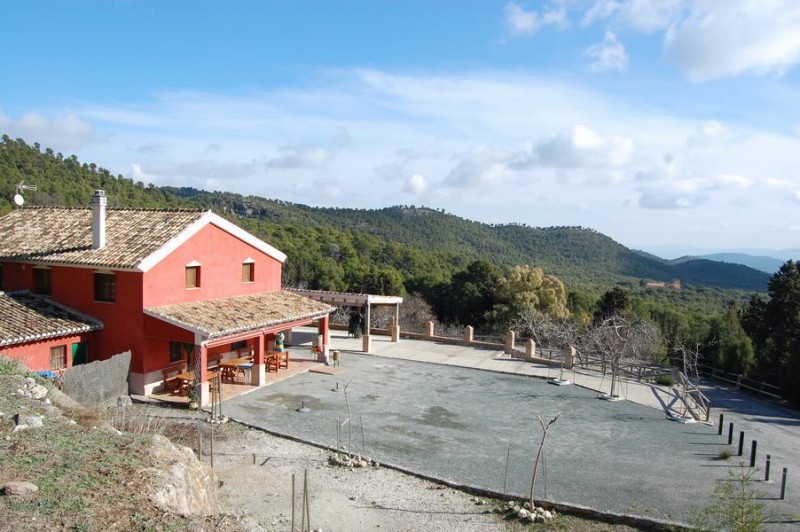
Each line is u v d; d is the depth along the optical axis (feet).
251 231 215.31
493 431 57.88
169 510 25.96
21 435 31.45
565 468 48.44
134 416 49.88
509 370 86.43
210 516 27.86
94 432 34.14
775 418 69.87
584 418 63.62
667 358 110.22
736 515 35.65
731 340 100.01
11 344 57.21
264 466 46.06
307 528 34.12
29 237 77.71
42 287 71.61
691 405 71.82
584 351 92.32
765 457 53.01
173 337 63.21
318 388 72.08
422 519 38.14
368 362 88.84
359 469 46.57
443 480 44.55
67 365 63.57
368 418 60.70
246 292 82.58
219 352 79.15
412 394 71.20
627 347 80.28
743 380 91.20
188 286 72.23
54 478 26.22
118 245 69.82
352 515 38.06
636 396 74.54
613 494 43.29
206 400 62.95
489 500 41.81
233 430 54.85
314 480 43.68
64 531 22.11
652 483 45.68
